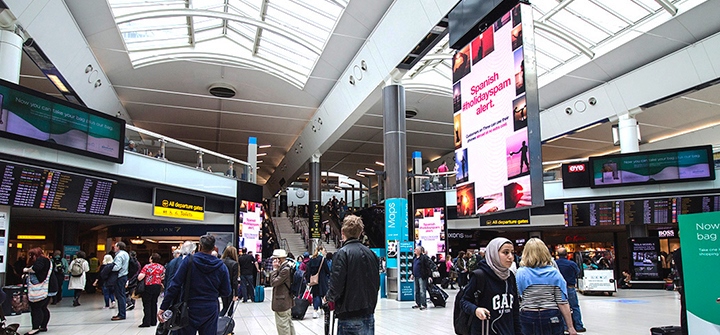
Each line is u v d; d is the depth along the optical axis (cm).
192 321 440
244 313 1123
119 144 1287
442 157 3456
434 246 2053
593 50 1622
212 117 2533
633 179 1741
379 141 3059
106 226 2012
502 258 357
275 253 684
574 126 1934
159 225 1889
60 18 1262
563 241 2627
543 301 411
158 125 2677
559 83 1820
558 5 1461
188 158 1608
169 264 718
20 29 1123
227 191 1797
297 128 2677
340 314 394
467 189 1084
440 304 1216
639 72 1580
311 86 2066
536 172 863
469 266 1594
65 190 1144
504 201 945
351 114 1947
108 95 1972
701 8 1298
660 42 1462
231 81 2083
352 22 1528
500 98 968
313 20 1644
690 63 1435
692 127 2191
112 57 1728
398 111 1540
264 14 1700
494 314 353
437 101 2258
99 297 1550
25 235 2059
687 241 457
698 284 446
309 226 2567
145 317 911
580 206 1833
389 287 1461
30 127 1051
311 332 843
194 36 1834
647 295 1538
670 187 1706
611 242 2458
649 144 2416
